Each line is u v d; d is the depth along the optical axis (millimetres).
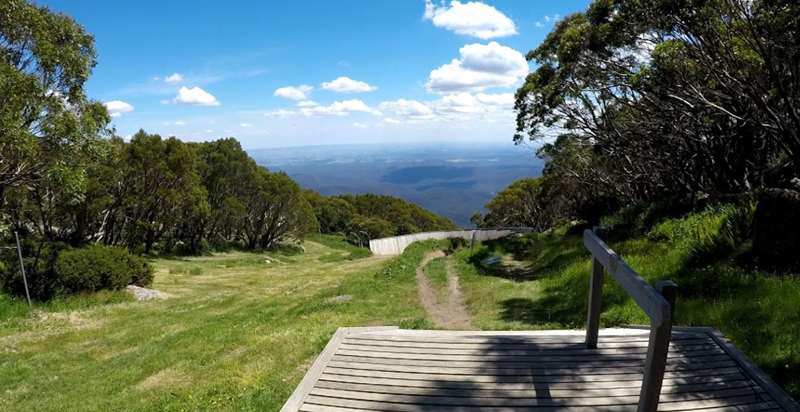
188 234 42781
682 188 18781
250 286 22141
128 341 12523
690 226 14016
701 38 11820
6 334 13445
